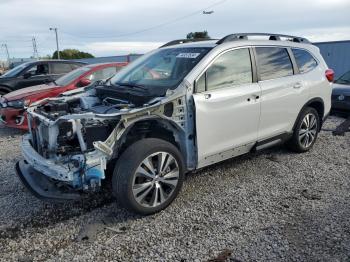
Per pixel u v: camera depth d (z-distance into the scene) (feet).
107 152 10.85
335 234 10.66
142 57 16.94
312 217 11.75
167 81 13.32
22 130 26.37
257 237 10.61
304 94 17.39
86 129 10.99
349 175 15.64
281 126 16.57
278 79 16.08
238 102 13.99
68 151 11.14
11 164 17.80
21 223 11.69
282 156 18.17
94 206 12.82
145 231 11.09
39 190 11.34
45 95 24.79
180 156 12.41
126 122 11.16
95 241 10.61
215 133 13.38
